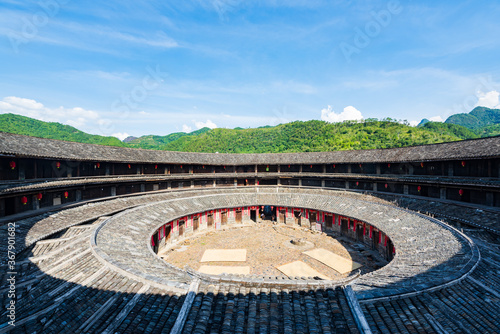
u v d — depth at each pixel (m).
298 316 10.38
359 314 10.24
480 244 23.19
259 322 10.18
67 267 18.11
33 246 23.22
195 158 58.03
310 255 37.03
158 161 49.16
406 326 11.62
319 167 58.78
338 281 12.40
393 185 46.59
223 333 9.68
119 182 42.03
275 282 12.00
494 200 32.91
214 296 11.84
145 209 36.97
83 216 31.58
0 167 27.53
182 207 43.31
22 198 28.64
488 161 34.62
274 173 60.84
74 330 12.23
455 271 16.91
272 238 44.62
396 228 31.30
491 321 12.52
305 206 48.84
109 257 18.05
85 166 39.78
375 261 35.03
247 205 51.31
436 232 26.53
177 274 18.69
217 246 40.75
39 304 14.09
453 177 38.56
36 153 30.95
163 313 11.91
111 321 12.25
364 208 40.88
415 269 19.47
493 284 15.73
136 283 14.65
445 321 12.23
